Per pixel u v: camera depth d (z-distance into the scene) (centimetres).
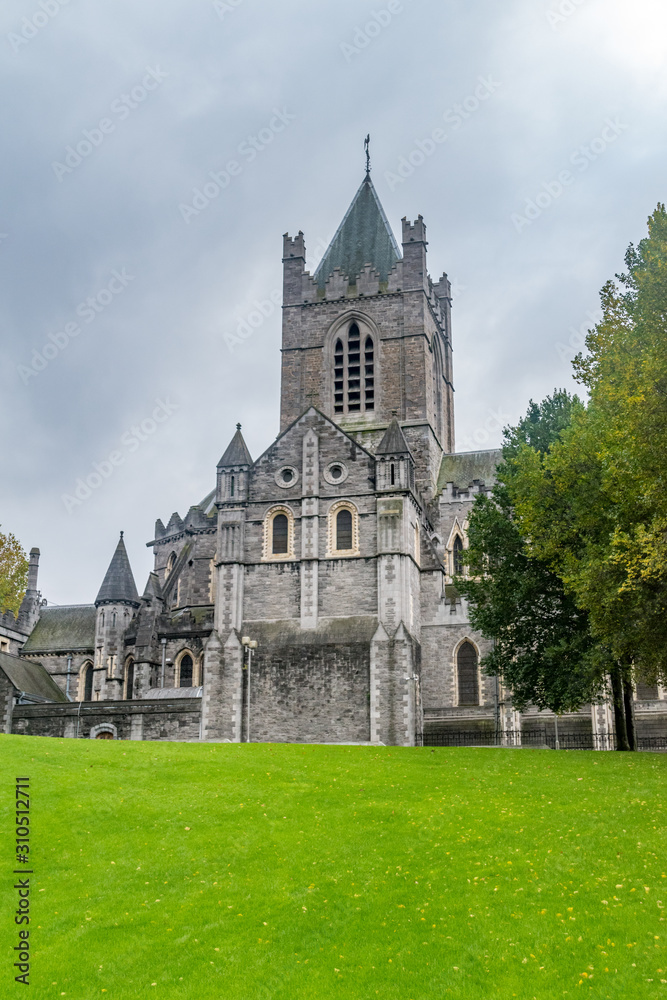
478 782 3812
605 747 6544
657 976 2205
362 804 3506
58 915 2680
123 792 3647
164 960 2441
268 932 2550
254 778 3884
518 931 2447
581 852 2888
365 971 2339
